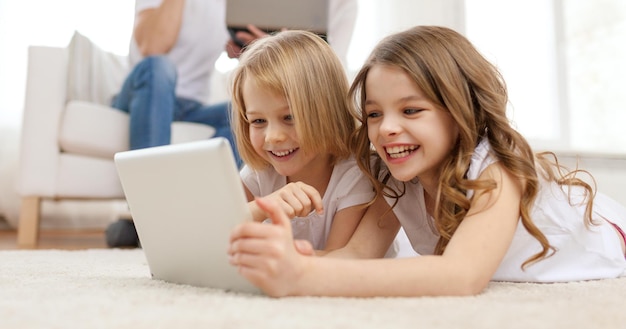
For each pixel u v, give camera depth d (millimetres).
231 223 615
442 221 802
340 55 2234
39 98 1895
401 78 775
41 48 1904
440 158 803
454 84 805
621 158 2369
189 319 484
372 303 567
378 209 964
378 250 945
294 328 457
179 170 650
